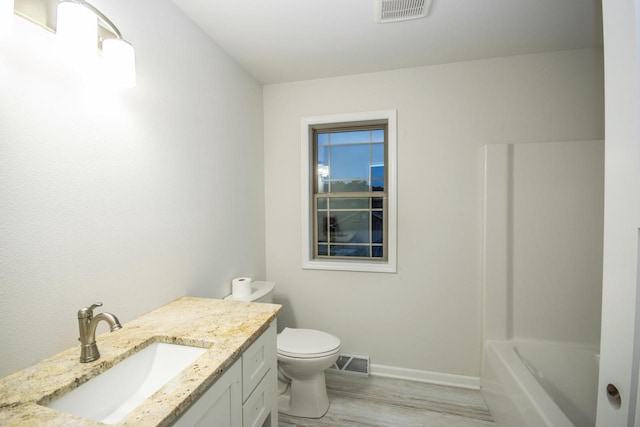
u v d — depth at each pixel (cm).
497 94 202
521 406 140
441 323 215
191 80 156
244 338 102
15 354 81
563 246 191
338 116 230
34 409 66
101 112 105
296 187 242
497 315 199
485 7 149
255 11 151
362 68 217
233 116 200
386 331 226
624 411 61
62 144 92
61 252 92
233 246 198
